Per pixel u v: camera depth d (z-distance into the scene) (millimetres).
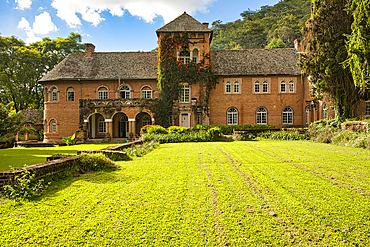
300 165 8305
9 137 24734
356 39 14008
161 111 26266
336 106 18047
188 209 4555
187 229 3840
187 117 27047
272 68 28656
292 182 6191
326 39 17766
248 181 6328
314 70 18500
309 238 3562
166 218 4207
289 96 28500
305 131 18969
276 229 3818
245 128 22453
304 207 4605
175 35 27219
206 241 3516
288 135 18578
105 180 6645
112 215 4348
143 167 8328
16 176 5531
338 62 16906
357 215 4242
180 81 27016
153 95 28969
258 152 11438
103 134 30812
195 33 27328
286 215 4273
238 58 30094
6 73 40375
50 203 4922
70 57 31484
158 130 19672
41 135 34000
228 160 9398
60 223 4070
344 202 4809
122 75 28812
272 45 51812
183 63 27500
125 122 30609
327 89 18000
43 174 6355
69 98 29750
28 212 4504
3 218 4270
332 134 15555
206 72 27250
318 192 5402
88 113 26594
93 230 3846
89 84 29266
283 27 59094
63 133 29469
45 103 30312
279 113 28531
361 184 5977
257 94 28656
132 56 31359
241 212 4402
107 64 30344
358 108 21891
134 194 5406
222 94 28656
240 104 28672
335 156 9984
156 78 28266
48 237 3645
